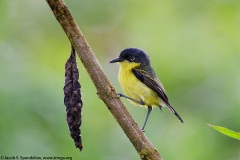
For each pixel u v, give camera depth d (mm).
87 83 11977
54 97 10734
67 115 5613
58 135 10414
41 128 10336
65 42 15672
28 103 10406
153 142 12031
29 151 9977
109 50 16594
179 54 13750
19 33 14539
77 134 5602
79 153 10695
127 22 16281
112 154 11641
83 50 5406
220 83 12898
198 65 13477
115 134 11953
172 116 12766
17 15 14648
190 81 13352
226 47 13750
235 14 15484
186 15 15500
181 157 11852
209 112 12648
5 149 9859
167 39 14359
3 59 11898
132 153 11945
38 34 15133
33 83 10766
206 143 12219
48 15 15586
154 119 12453
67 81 5617
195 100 13070
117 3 16469
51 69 12367
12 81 10664
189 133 12422
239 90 12445
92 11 16281
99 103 11711
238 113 12086
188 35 14461
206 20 15312
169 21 15219
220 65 13250
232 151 12102
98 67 5434
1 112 10164
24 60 12148
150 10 15930
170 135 12469
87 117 11438
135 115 12453
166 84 13375
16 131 10062
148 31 15359
